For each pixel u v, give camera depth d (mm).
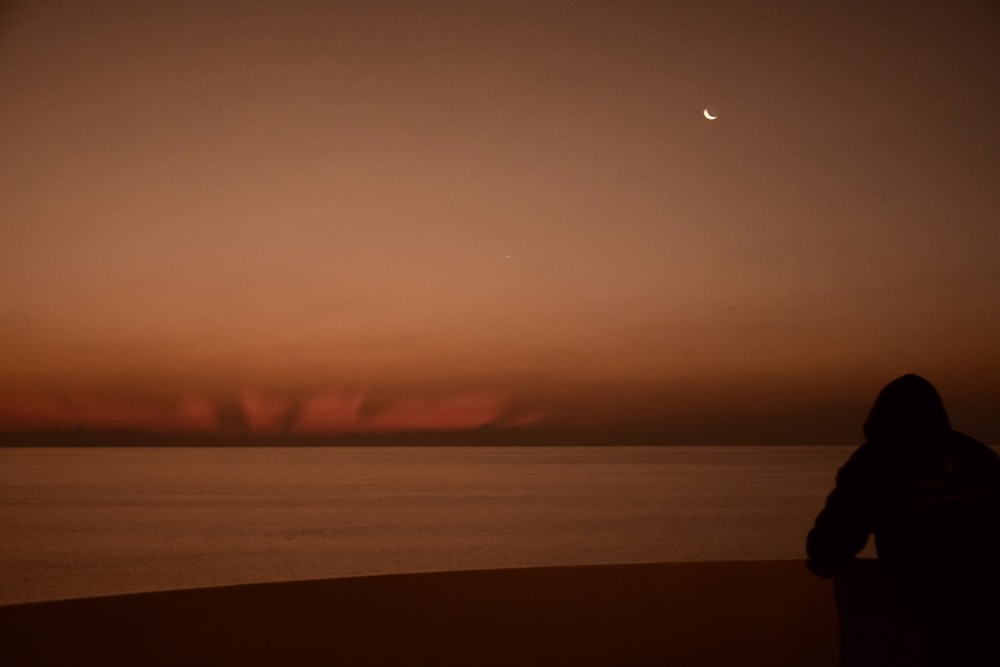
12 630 1798
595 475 134750
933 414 1813
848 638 1945
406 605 2016
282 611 1962
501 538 49375
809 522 57594
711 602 2049
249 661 1922
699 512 66125
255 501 82562
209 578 36438
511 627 2023
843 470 1867
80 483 110812
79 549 46344
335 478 128875
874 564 1953
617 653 2027
